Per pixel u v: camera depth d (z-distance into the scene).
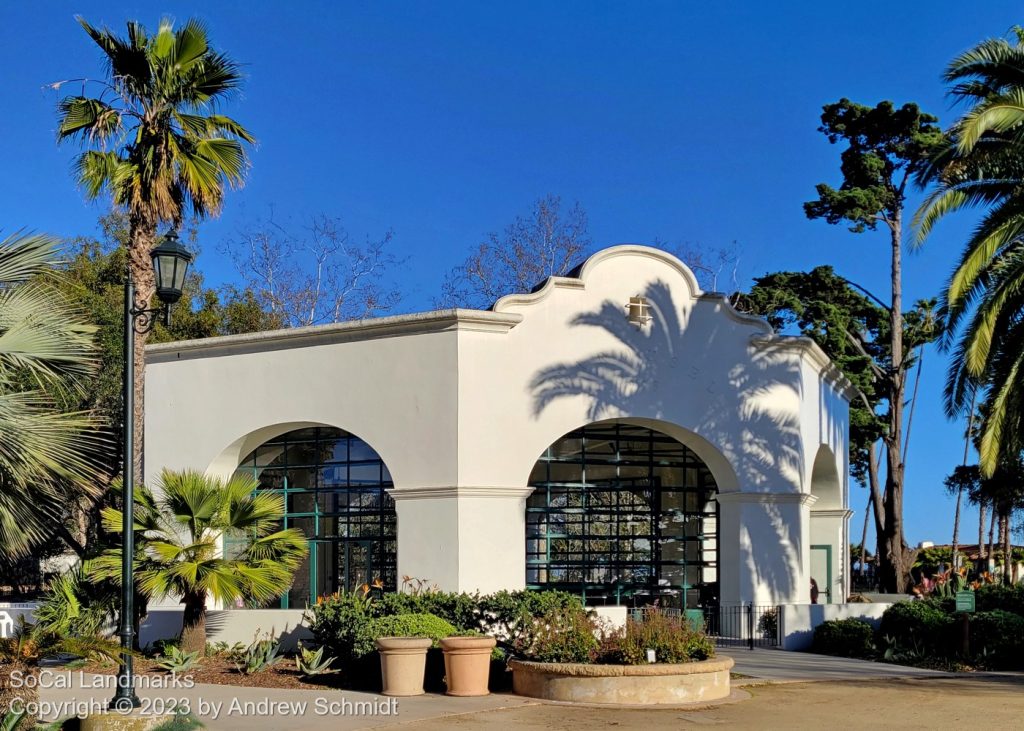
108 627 22.16
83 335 16.08
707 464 25.56
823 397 28.44
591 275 24.11
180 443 25.11
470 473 22.27
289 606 24.84
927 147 39.69
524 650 17.55
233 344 24.72
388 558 23.94
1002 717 14.93
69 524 31.47
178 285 14.65
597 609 20.25
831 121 41.69
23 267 15.44
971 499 33.41
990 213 21.22
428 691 17.20
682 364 24.72
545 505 25.55
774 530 25.27
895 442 41.50
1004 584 25.77
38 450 14.27
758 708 15.70
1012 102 20.23
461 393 22.41
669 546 26.73
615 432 26.08
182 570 19.03
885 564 41.47
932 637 22.02
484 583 22.14
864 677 19.14
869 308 43.47
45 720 13.88
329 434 25.00
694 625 22.88
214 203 24.98
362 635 17.84
